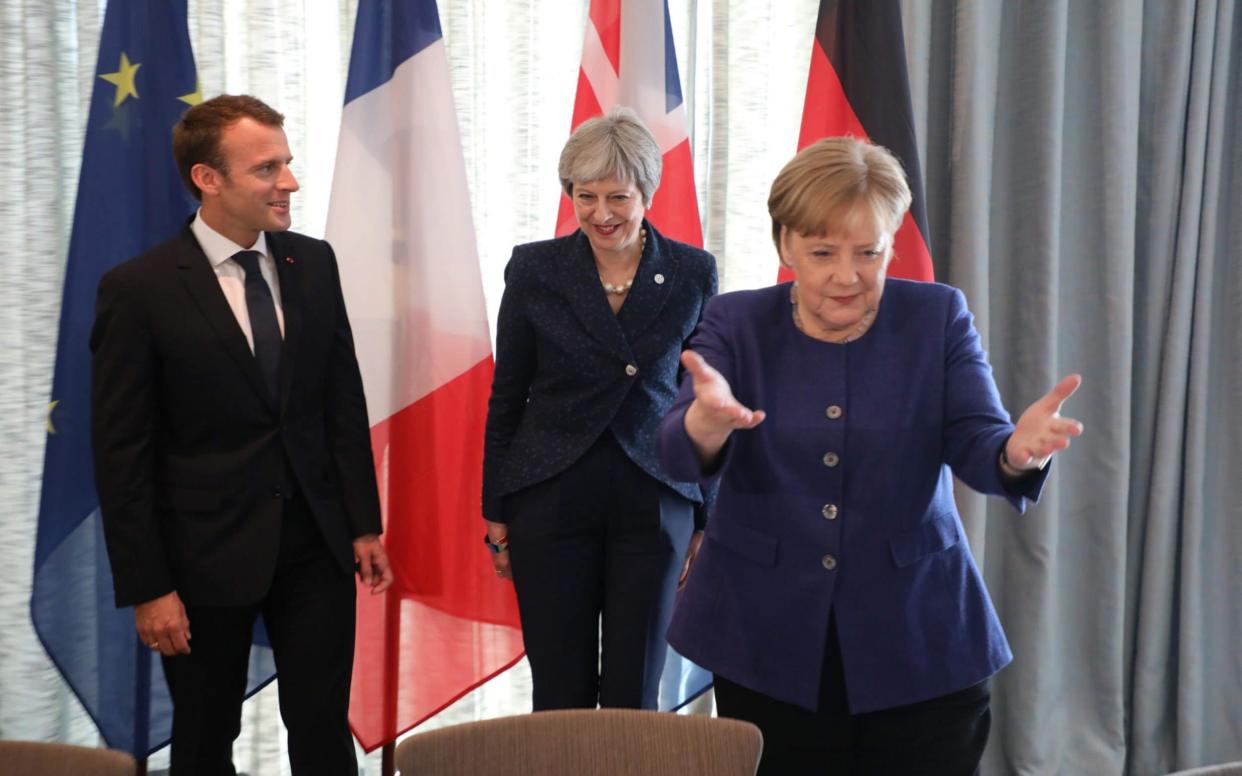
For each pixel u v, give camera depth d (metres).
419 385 2.51
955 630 1.50
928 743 1.51
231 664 2.04
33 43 2.42
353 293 2.45
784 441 1.49
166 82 2.34
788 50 2.87
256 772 2.64
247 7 2.51
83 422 2.27
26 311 2.45
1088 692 3.03
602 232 2.06
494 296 2.75
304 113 2.57
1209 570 3.07
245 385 1.97
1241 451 3.03
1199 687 3.01
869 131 2.56
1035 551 2.92
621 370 2.07
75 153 2.52
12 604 2.50
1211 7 2.93
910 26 2.78
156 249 1.99
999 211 2.99
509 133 2.70
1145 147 3.06
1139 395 3.06
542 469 2.08
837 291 1.38
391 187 2.48
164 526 1.96
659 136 2.56
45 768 1.21
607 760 1.32
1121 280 2.94
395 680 2.52
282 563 2.03
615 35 2.56
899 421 1.47
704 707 2.87
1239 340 3.03
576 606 2.11
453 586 2.53
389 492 2.51
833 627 1.49
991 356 3.01
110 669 2.35
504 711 2.81
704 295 2.17
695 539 2.26
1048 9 2.88
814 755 1.55
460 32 2.62
